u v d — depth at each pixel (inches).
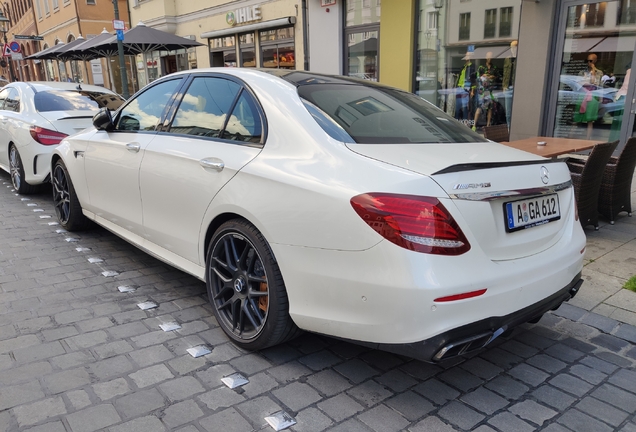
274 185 99.7
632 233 199.2
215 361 109.8
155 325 126.0
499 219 90.7
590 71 308.0
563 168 109.8
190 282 154.5
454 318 82.0
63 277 156.6
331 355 113.7
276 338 106.0
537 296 94.5
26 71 1696.6
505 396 99.3
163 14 662.5
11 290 146.0
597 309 137.3
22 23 1657.2
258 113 114.0
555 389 102.0
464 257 83.4
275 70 129.3
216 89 129.4
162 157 132.6
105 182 162.1
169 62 749.3
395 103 125.3
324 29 455.2
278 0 498.0
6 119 269.0
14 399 94.3
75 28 1054.4
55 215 232.4
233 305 115.3
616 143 192.5
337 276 88.9
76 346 114.6
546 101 328.2
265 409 93.4
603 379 106.0
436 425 90.0
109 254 179.0
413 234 81.3
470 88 370.0
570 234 107.8
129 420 89.2
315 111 106.8
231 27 568.1
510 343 120.8
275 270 101.3
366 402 96.3
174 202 128.3
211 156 117.6
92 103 266.7
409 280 80.6
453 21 365.7
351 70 447.8
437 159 92.6
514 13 332.8
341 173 91.6
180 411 92.1
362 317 87.3
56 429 86.3
